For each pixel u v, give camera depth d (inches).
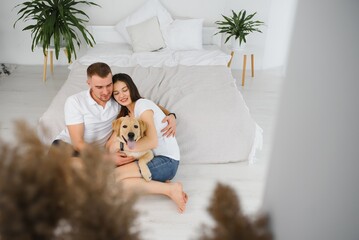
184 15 161.8
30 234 21.7
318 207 21.3
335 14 20.2
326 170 20.5
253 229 23.2
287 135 25.5
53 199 22.3
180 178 87.5
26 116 118.6
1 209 20.7
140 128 72.1
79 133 74.4
